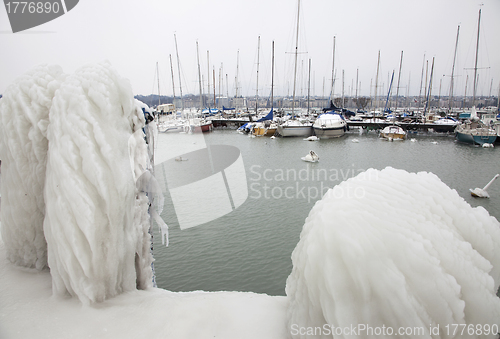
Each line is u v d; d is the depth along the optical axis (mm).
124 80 2188
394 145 22703
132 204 2230
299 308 1648
